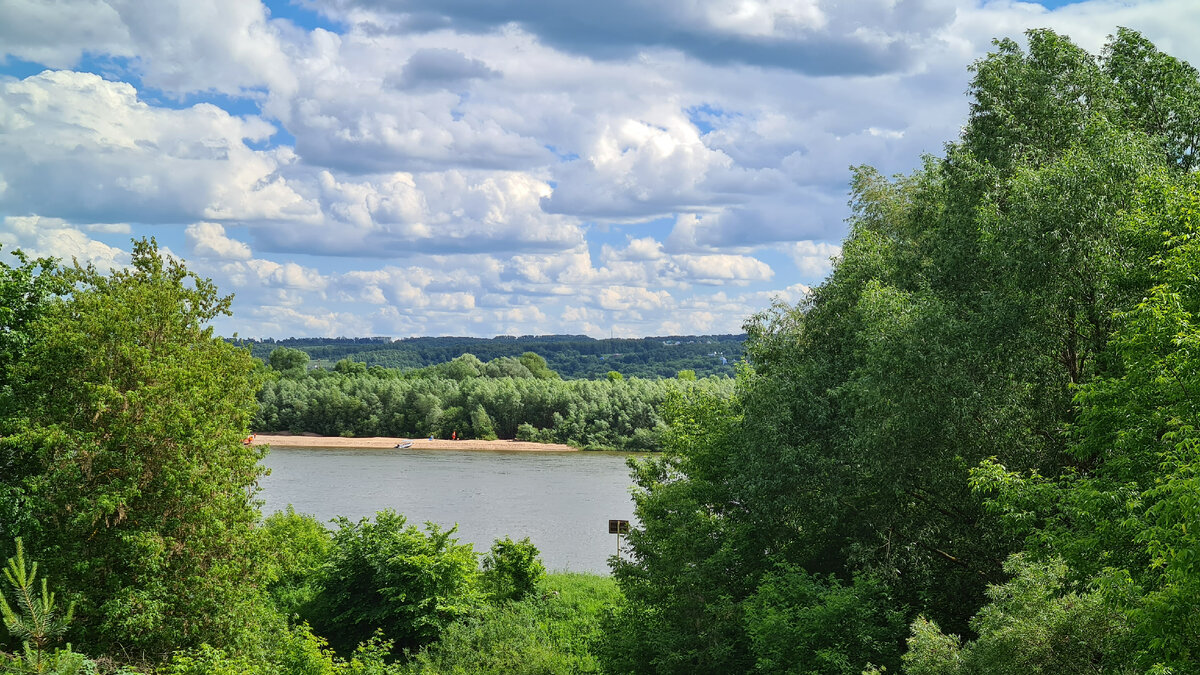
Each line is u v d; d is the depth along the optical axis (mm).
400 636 32344
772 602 24922
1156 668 11578
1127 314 17109
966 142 28906
